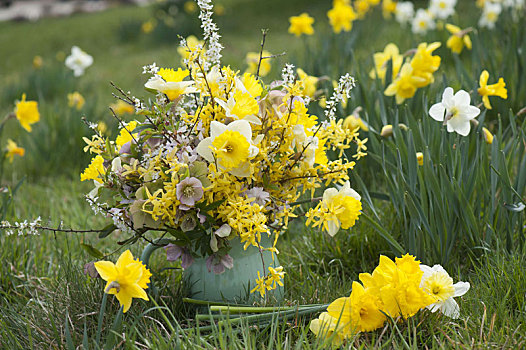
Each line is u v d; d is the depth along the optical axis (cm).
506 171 211
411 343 173
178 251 188
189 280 199
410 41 569
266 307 184
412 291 165
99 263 158
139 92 641
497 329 177
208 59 186
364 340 174
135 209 174
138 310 191
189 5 1079
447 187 216
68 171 411
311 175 187
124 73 801
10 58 1220
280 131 182
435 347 162
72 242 270
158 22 1096
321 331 167
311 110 295
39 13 2250
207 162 181
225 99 183
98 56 1082
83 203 334
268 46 822
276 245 258
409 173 217
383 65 312
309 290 207
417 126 239
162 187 177
